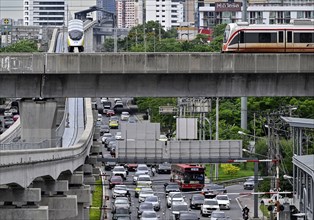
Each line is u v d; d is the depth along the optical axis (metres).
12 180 153.38
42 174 181.25
